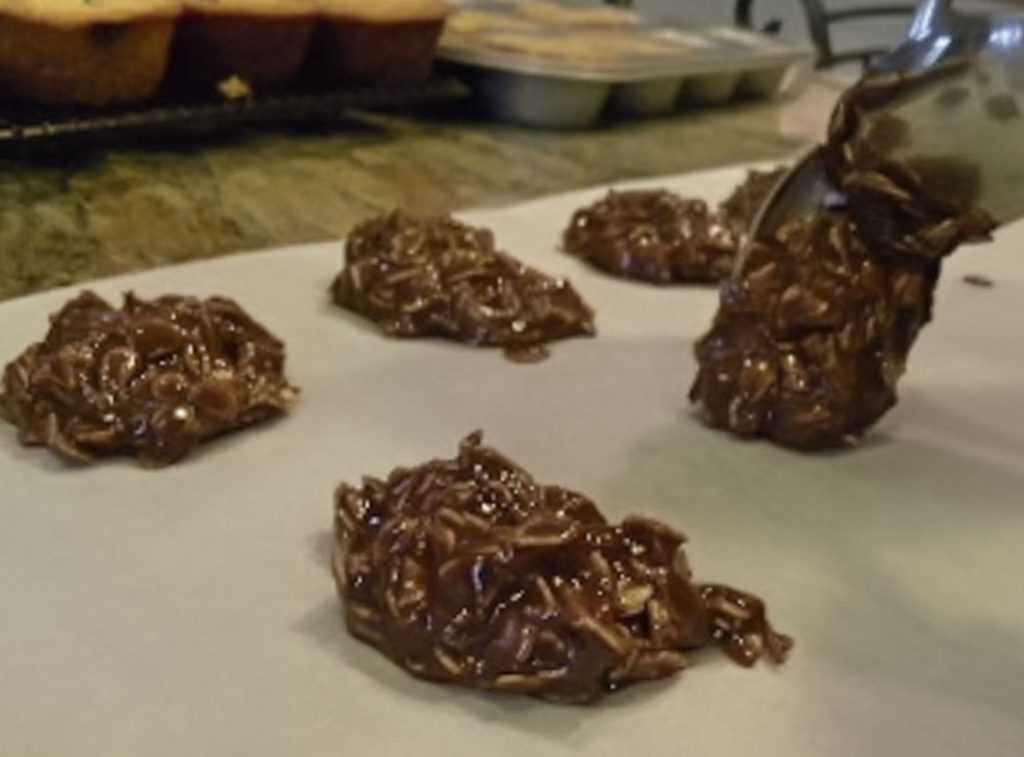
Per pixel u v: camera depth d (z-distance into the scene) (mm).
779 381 295
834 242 294
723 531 263
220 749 192
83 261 355
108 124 409
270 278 351
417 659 210
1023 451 311
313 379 304
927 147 267
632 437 296
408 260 334
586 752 200
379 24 472
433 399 302
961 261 430
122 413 264
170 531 243
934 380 344
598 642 205
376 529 227
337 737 197
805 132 558
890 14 746
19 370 270
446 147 490
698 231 386
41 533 238
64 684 201
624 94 553
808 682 221
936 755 208
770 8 945
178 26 437
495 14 579
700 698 214
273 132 487
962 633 239
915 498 284
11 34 398
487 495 225
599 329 349
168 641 213
